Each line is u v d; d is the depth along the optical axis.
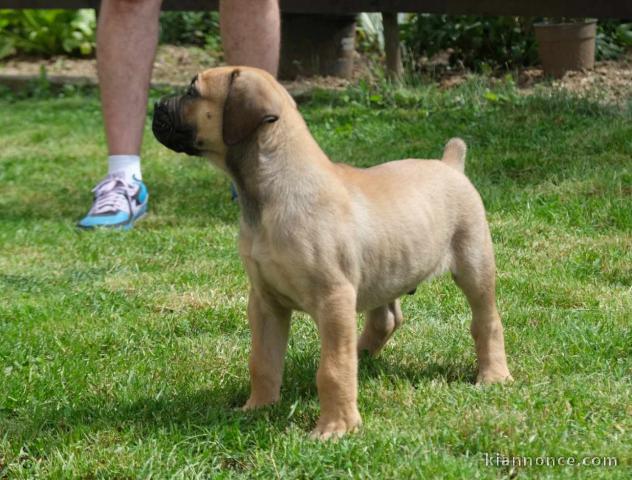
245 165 4.79
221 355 5.96
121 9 9.30
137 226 9.18
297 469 4.38
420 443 4.53
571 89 12.83
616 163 9.77
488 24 14.39
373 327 5.89
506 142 10.89
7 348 6.16
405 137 11.70
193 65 17.16
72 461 4.52
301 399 5.24
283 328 5.16
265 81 4.76
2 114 14.96
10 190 10.89
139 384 5.46
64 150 12.70
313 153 4.84
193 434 4.77
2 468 4.59
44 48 18.48
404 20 16.22
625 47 14.62
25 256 8.33
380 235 4.93
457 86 13.59
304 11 13.96
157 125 4.91
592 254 7.73
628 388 5.14
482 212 5.50
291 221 4.68
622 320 6.33
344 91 14.00
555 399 4.98
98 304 7.06
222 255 8.18
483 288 5.44
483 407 4.92
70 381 5.59
